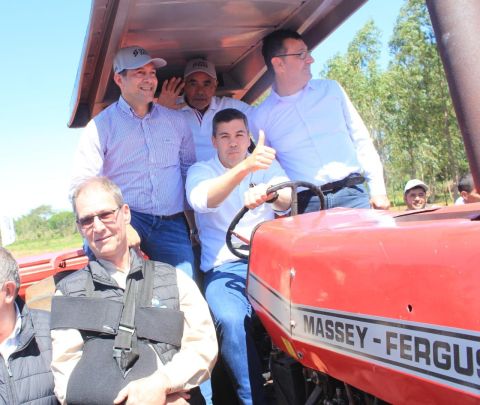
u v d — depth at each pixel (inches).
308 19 157.6
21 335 94.4
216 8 144.7
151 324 92.6
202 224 135.4
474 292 54.2
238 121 131.0
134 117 146.5
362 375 67.6
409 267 61.1
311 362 78.9
